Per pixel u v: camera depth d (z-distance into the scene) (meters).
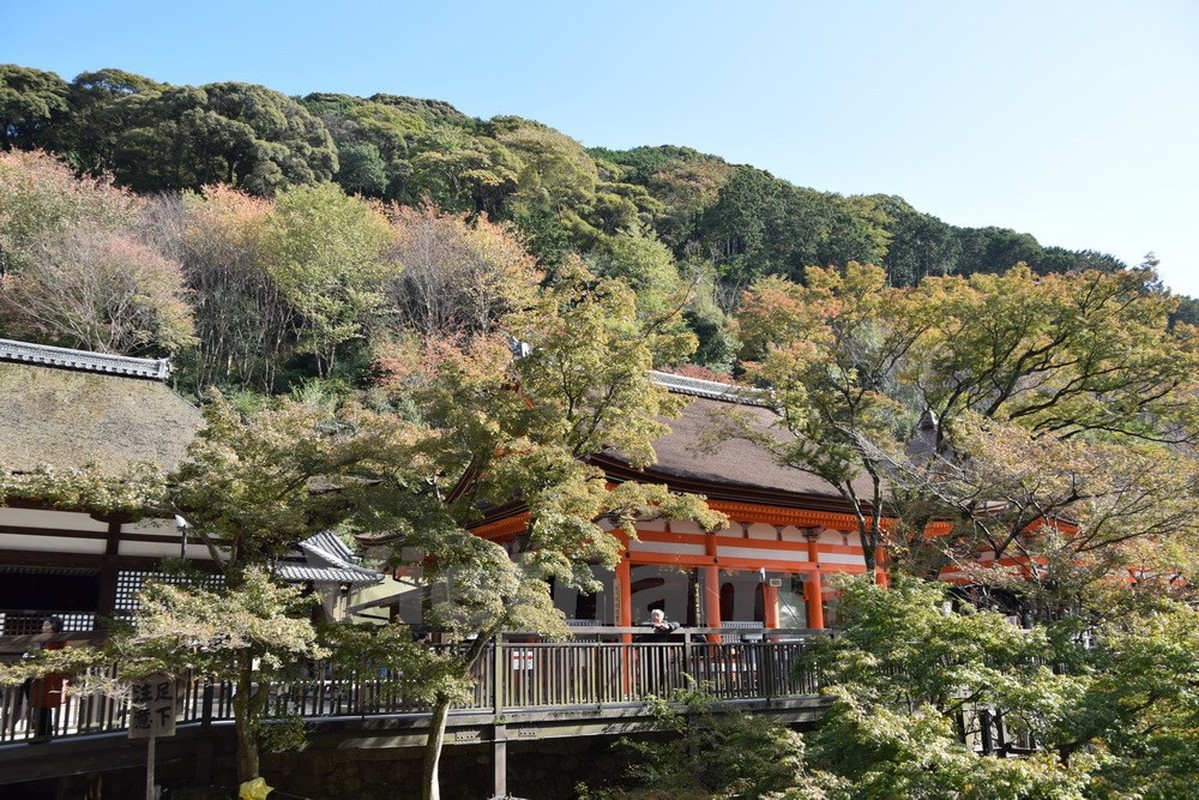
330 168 59.75
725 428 20.12
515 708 13.66
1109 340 19.44
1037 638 11.76
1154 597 14.58
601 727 14.39
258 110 58.12
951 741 9.70
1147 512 16.34
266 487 11.80
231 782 12.65
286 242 44.34
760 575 23.77
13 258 38.22
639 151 95.62
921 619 12.19
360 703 12.77
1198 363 19.22
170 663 10.38
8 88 55.47
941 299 19.25
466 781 14.59
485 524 20.23
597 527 13.23
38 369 17.06
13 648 11.75
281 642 10.29
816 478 22.36
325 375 47.00
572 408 13.73
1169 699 10.84
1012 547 20.83
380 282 46.94
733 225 69.69
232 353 45.94
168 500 11.51
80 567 14.81
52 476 10.90
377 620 19.53
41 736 11.09
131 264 39.06
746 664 16.27
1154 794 9.39
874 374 20.22
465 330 46.69
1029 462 15.97
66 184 39.97
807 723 16.52
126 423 16.50
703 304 57.44
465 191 60.69
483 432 12.48
